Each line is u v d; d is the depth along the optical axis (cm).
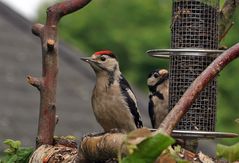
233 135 1129
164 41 4934
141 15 5144
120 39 5016
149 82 1516
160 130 815
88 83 2909
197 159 937
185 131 1137
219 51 1209
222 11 1288
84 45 5100
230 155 901
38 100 2736
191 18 1302
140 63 4806
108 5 5222
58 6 1140
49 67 1136
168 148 824
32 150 1102
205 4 1300
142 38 4953
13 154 1099
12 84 2761
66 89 2827
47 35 1139
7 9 3022
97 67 1356
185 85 1273
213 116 1277
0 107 2625
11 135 2483
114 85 1352
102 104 1354
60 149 1066
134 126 1356
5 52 2875
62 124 2616
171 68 1284
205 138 1134
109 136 916
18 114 2619
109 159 938
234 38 4034
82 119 2675
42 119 1133
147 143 794
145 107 2800
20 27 3006
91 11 5153
